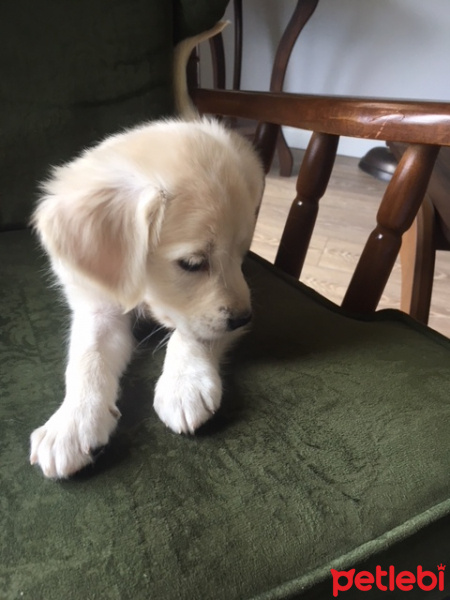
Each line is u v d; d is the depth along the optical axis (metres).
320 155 1.00
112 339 0.84
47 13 1.10
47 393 0.73
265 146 1.10
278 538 0.54
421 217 1.19
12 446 0.64
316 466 0.61
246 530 0.55
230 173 0.85
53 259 0.89
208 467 0.61
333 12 2.84
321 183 1.03
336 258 2.12
